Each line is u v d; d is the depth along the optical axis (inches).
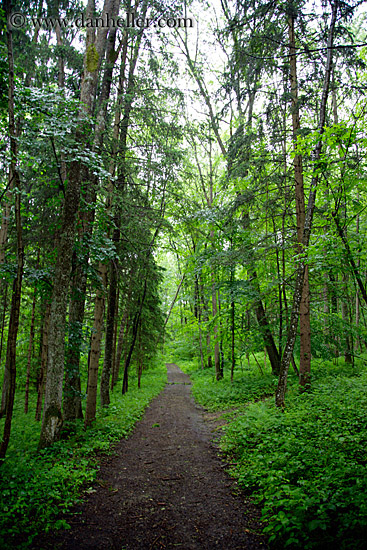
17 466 189.6
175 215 438.3
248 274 526.3
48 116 225.6
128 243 436.1
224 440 266.2
